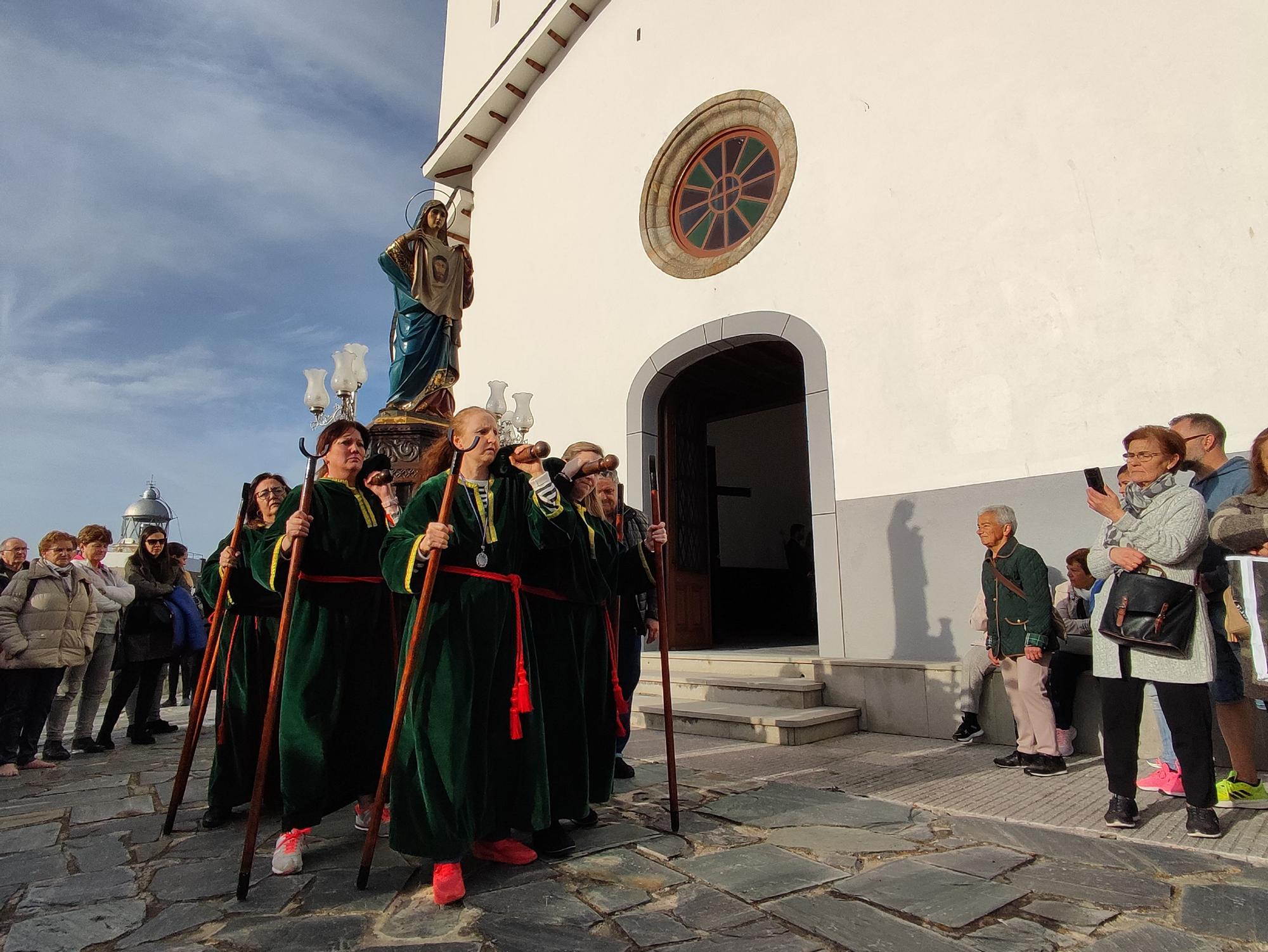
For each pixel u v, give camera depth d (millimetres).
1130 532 2920
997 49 5637
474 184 10938
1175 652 2799
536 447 2602
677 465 8203
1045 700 4020
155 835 3088
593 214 8695
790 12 7074
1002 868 2514
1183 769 2850
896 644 5605
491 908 2227
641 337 7879
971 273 5559
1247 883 2357
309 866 2633
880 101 6258
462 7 12219
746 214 7375
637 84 8508
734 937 2020
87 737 5348
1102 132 5082
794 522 12336
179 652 5863
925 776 3945
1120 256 4918
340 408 4309
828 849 2742
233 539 3256
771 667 6152
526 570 2850
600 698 2979
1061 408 5047
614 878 2461
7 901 2357
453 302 6223
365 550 2928
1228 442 4410
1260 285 4414
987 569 4281
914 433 5699
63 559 4906
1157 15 4945
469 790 2369
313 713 2686
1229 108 4625
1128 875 2439
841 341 6207
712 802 3396
